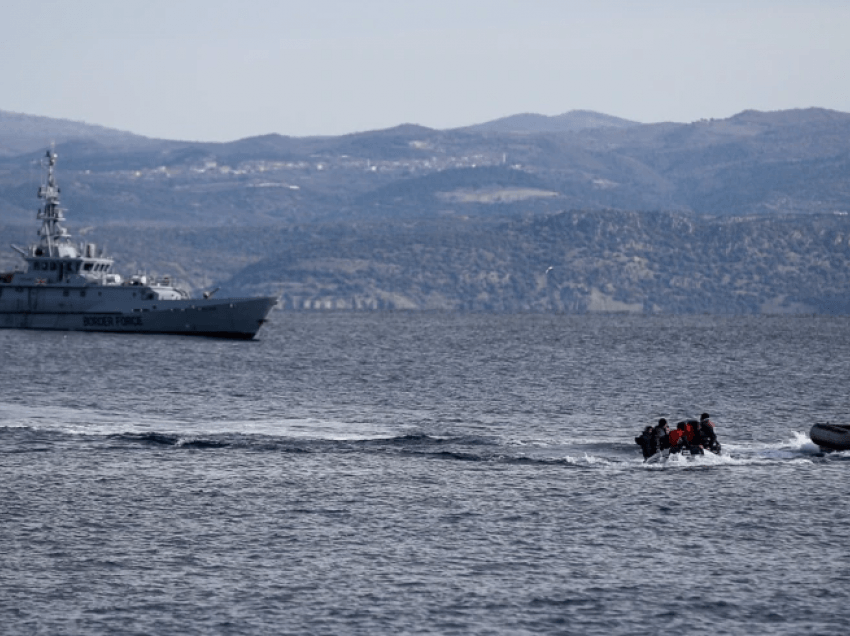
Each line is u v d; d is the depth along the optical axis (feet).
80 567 433.07
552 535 473.26
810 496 532.32
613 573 429.79
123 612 392.47
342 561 441.27
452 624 385.09
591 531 478.59
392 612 393.91
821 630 381.81
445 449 651.25
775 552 452.76
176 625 382.63
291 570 431.43
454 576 426.10
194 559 442.50
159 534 473.26
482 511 508.53
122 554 447.83
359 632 378.73
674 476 574.97
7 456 621.72
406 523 490.49
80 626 381.19
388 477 574.56
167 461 613.52
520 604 401.08
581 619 389.19
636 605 400.47
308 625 383.86
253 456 629.51
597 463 609.83
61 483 556.51
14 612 391.24
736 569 433.89
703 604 401.29
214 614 391.24
